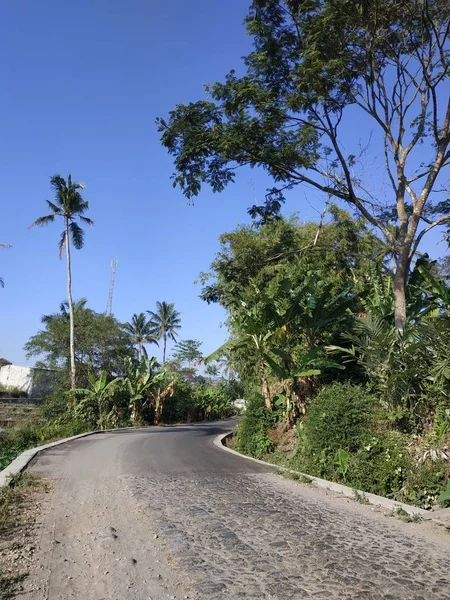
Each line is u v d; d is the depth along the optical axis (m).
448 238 13.72
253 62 12.29
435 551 5.39
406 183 13.01
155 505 7.28
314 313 13.67
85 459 12.45
